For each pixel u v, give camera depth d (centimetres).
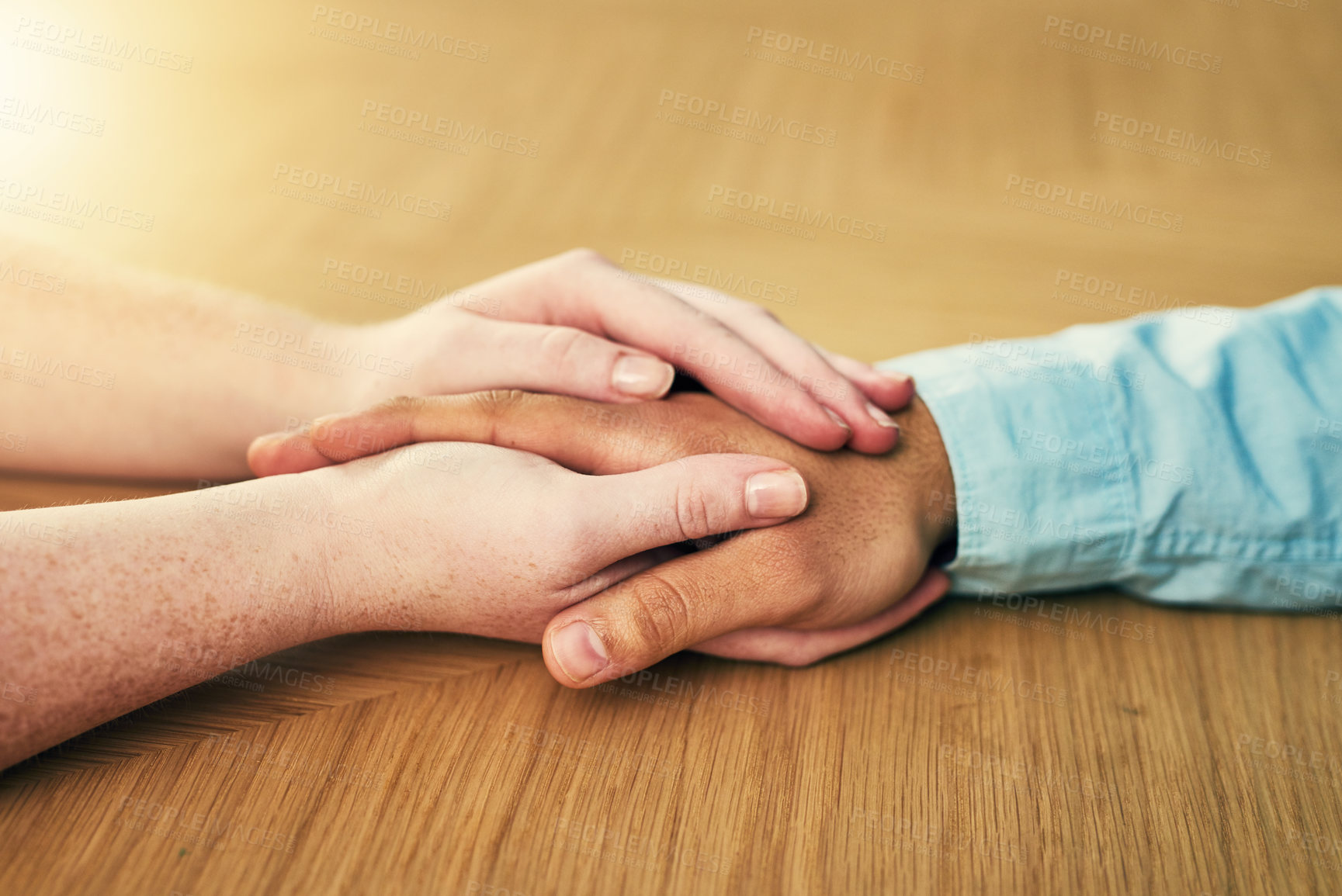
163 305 63
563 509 56
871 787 55
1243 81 120
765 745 56
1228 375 60
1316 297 62
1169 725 57
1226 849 54
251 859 53
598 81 121
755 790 55
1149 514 59
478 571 56
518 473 57
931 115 112
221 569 55
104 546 54
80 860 53
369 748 56
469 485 56
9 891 52
